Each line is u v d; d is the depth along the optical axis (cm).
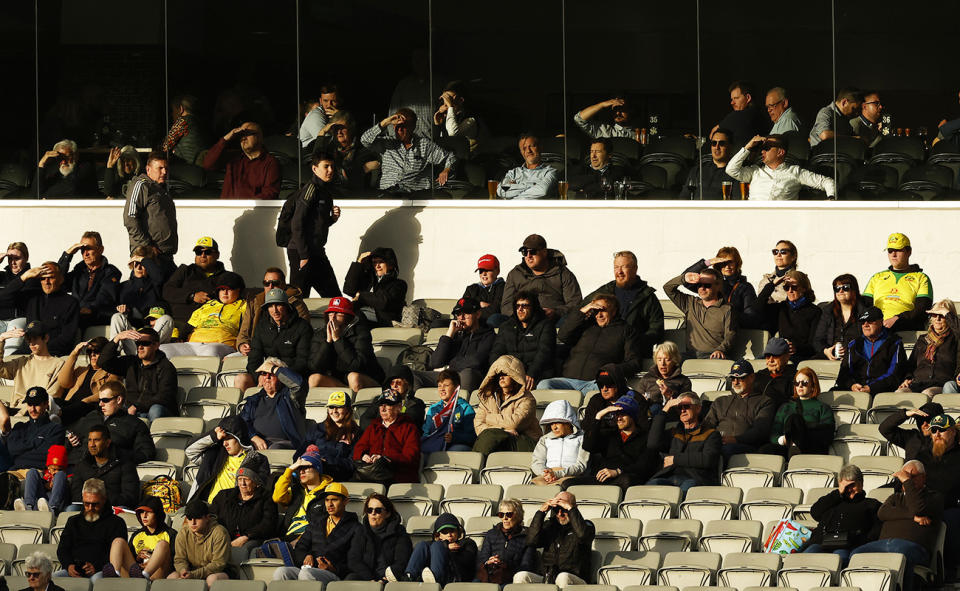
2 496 5619
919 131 7106
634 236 7275
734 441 5544
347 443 5638
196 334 6775
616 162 7288
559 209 7319
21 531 5316
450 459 5650
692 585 4700
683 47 7244
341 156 7494
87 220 7644
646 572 4794
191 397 6275
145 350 6138
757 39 7200
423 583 4716
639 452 5412
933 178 7094
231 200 7544
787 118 7188
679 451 5422
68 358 6331
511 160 7375
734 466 5416
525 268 6681
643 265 7256
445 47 7412
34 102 7694
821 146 7162
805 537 4900
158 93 7619
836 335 6244
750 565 4706
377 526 5006
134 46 7638
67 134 7675
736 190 7219
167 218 7250
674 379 5819
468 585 4678
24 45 7700
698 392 6106
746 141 7200
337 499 5006
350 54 7488
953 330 5944
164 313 6744
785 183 7181
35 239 7669
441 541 4903
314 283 7231
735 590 4500
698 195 7244
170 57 7619
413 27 7438
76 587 4888
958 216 7062
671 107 7256
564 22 7319
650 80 7262
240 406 6050
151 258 7019
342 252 7475
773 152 7188
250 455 5359
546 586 4609
